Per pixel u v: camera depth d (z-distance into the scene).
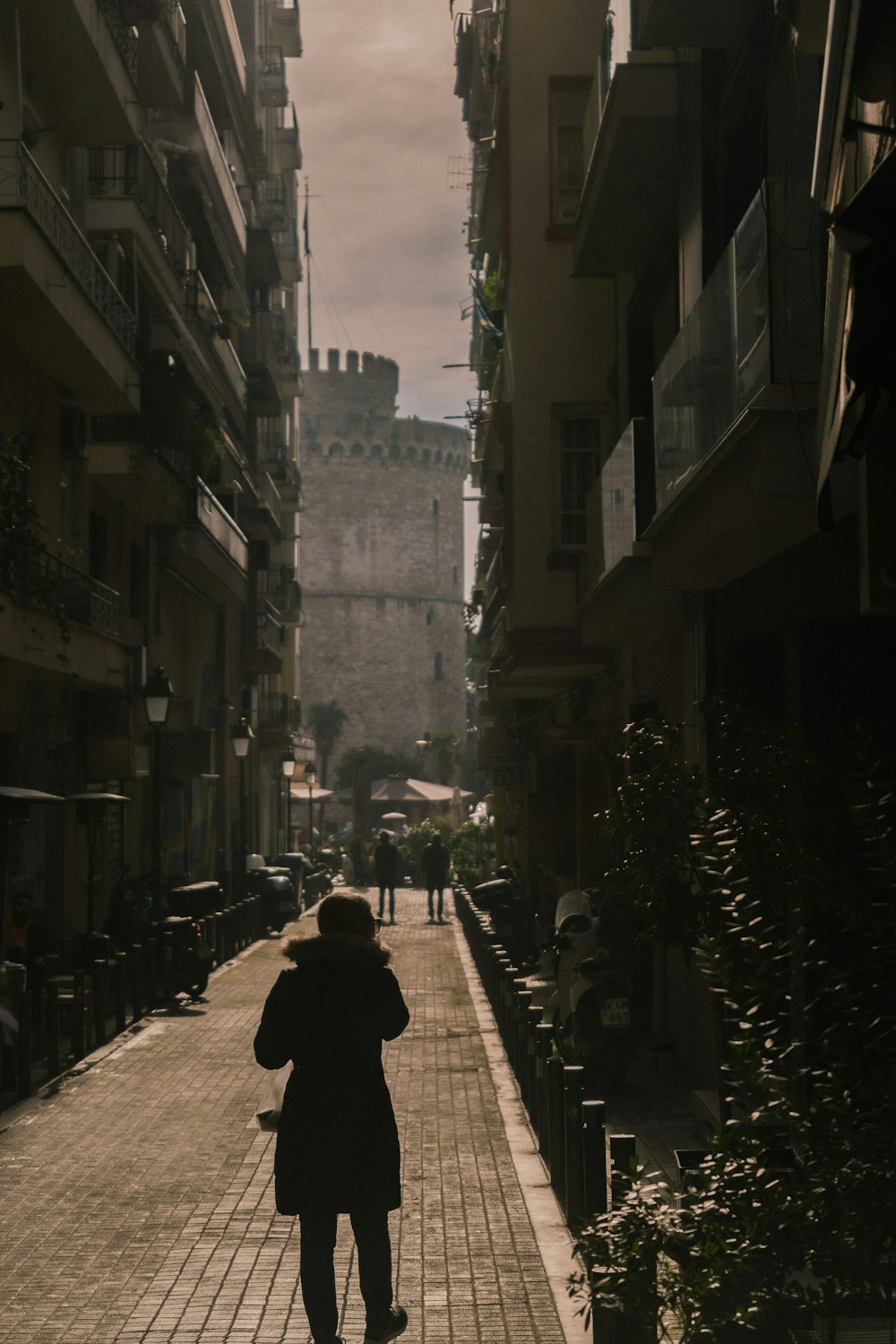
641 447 11.57
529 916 20.34
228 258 34.97
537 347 18.56
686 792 8.46
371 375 119.44
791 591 9.02
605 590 13.17
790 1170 4.04
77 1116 10.53
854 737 8.59
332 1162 5.42
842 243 3.90
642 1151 9.02
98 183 20.75
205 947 17.97
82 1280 6.63
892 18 3.79
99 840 21.25
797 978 5.84
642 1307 4.11
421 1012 16.66
